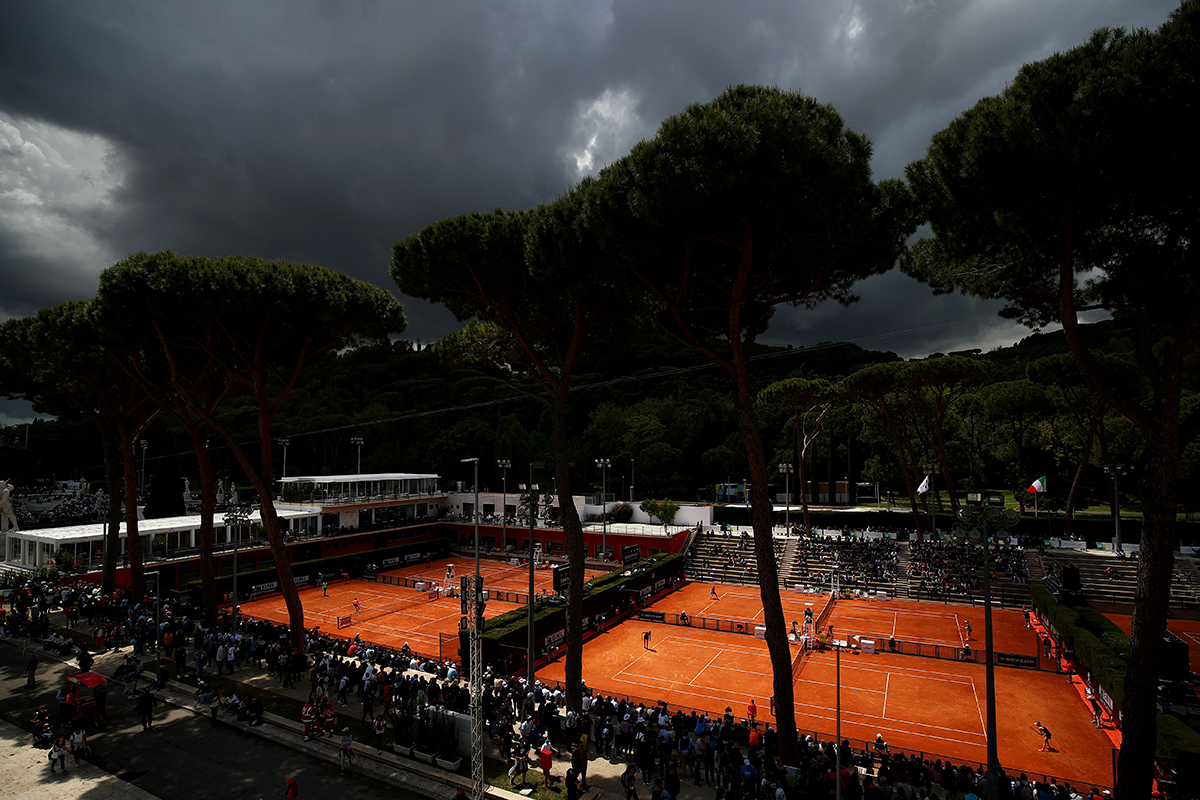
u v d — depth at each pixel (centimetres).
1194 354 4638
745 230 1944
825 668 3491
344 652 3262
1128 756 1619
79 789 1966
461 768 2120
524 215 2567
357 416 11206
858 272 2228
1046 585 4625
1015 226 1781
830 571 5491
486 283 2591
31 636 3503
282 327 3141
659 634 4175
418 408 12281
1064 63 1554
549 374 2730
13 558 5425
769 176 1770
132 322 2902
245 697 2709
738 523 7219
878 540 5884
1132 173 1515
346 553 6644
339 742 2292
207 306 2794
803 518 6712
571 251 2155
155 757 2186
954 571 5122
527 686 2564
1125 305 1908
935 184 1973
